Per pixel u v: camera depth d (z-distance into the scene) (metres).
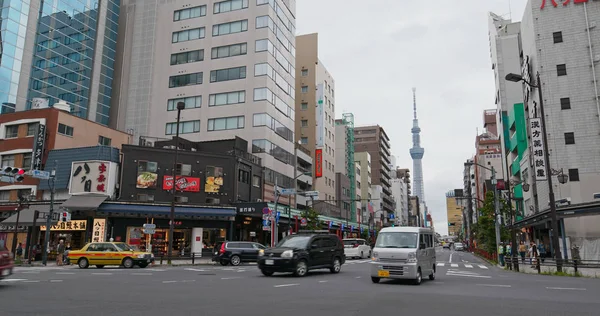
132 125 58.19
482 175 98.56
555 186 41.53
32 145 38.88
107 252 24.97
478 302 10.73
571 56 43.09
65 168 37.66
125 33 66.31
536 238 47.34
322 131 73.75
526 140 52.12
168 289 13.21
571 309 9.62
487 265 32.38
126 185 37.53
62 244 28.77
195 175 40.59
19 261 29.25
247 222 43.06
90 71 63.47
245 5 57.09
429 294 12.44
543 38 44.34
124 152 38.16
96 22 65.88
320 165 65.94
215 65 56.50
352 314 8.70
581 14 43.44
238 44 56.12
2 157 39.88
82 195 36.31
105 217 35.75
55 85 59.84
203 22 58.75
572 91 42.44
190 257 35.03
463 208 141.62
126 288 13.35
